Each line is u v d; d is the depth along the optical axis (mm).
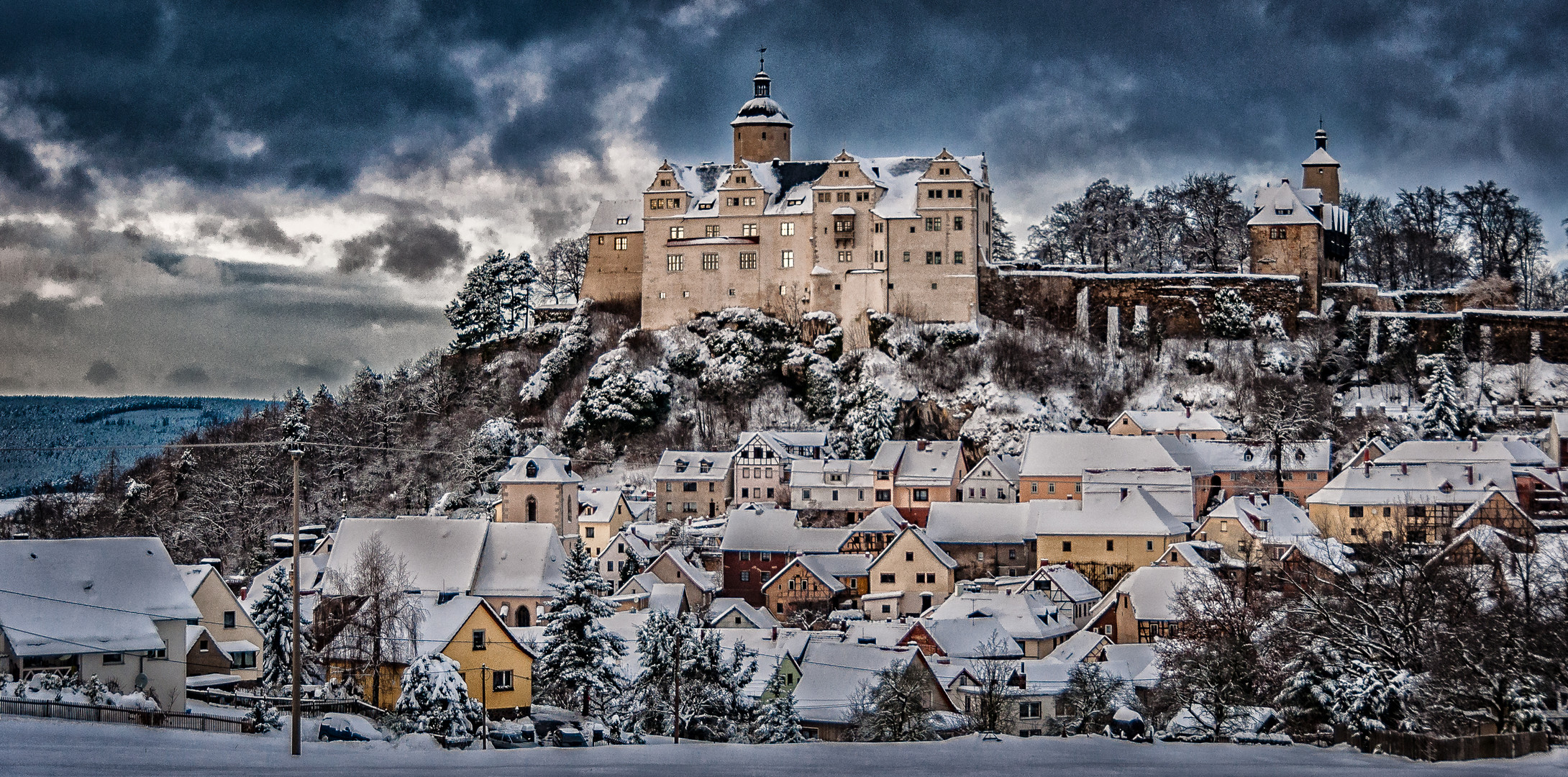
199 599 84250
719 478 161875
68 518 155625
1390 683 57281
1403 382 181750
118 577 76938
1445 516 125625
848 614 126062
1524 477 129125
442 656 70000
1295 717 65812
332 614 89188
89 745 50031
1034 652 100688
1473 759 47406
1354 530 128500
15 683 61219
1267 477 151375
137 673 75000
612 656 81062
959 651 97312
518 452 180000
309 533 123562
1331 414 169125
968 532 137375
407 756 49156
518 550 107250
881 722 74375
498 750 52625
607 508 149625
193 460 166875
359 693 77062
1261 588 100062
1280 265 191875
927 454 159000
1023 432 170625
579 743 63062
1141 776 43250
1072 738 54219
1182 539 128500
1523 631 60688
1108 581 128750
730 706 76625
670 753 49656
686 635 77375
